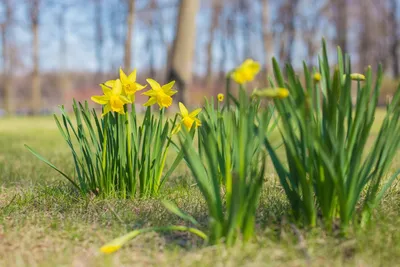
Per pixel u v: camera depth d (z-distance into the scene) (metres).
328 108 2.24
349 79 2.25
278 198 3.16
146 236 2.39
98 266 1.99
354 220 2.35
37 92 29.05
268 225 2.46
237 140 2.14
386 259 2.00
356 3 35.88
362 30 38.34
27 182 4.23
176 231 2.51
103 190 3.34
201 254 2.06
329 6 34.34
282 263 1.97
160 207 3.03
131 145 3.36
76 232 2.49
